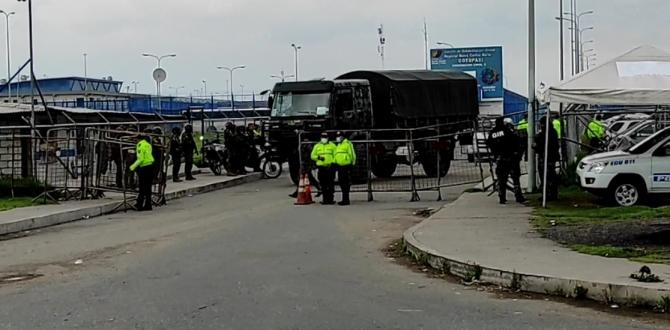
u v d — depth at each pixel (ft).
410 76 104.17
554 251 40.81
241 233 54.90
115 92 245.24
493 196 72.59
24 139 82.23
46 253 47.65
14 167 82.28
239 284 35.78
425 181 86.07
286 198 82.74
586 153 85.10
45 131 87.76
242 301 31.96
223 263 41.96
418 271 39.70
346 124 95.14
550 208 61.67
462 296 33.32
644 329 27.35
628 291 31.12
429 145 84.12
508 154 66.08
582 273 34.27
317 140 92.73
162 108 194.49
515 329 27.35
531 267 36.01
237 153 110.52
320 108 93.61
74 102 173.27
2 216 63.46
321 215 65.92
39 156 81.25
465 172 88.43
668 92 54.75
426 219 57.00
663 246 41.86
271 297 32.81
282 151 96.58
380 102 100.17
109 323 28.37
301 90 95.20
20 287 36.29
